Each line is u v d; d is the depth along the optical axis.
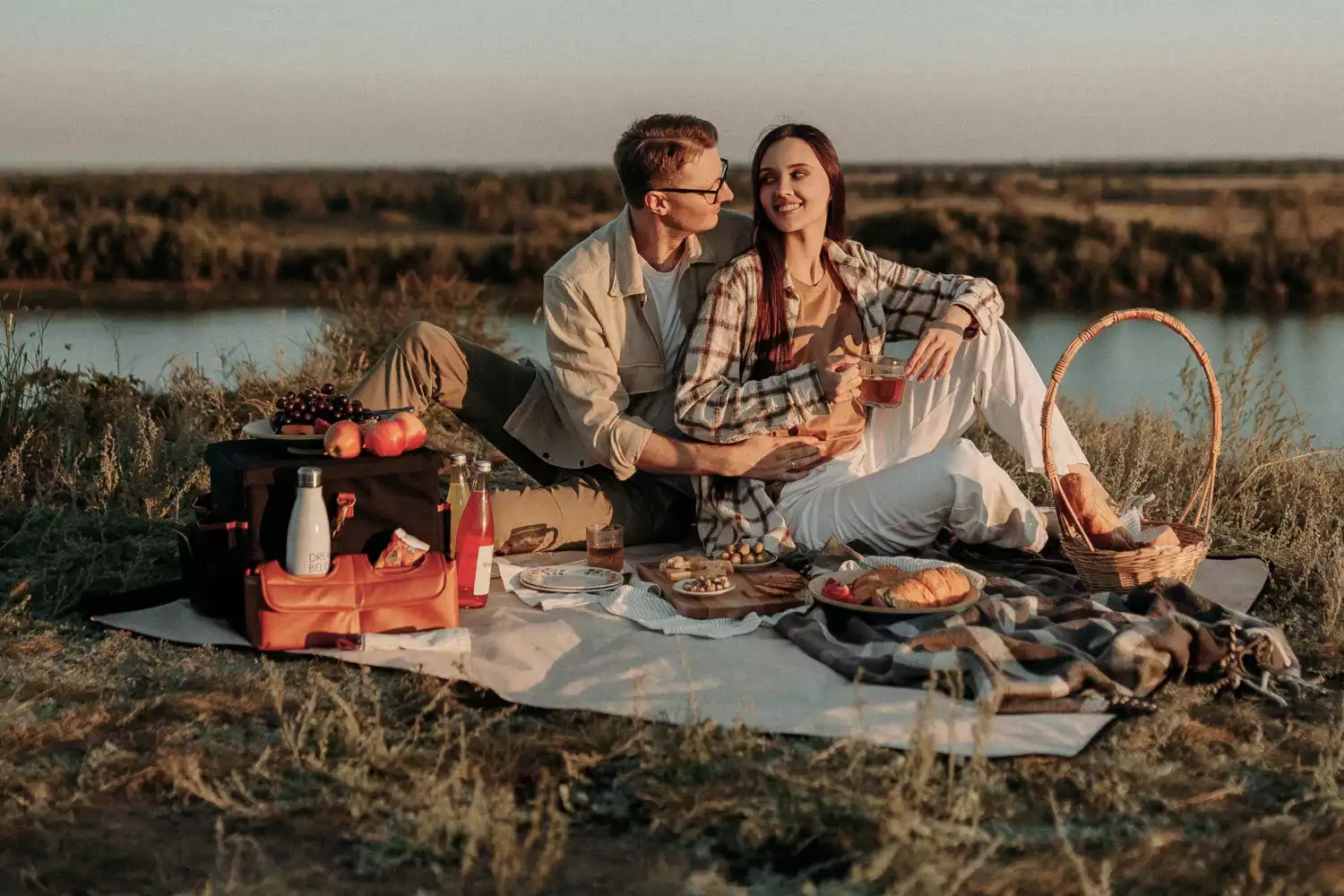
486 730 3.19
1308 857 2.61
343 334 8.64
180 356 7.45
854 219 30.77
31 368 6.51
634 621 4.01
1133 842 2.66
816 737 3.11
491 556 4.16
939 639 3.46
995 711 3.19
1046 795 2.90
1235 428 6.12
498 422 5.06
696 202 4.43
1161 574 4.02
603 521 4.89
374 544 3.94
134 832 2.73
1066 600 3.87
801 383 4.39
